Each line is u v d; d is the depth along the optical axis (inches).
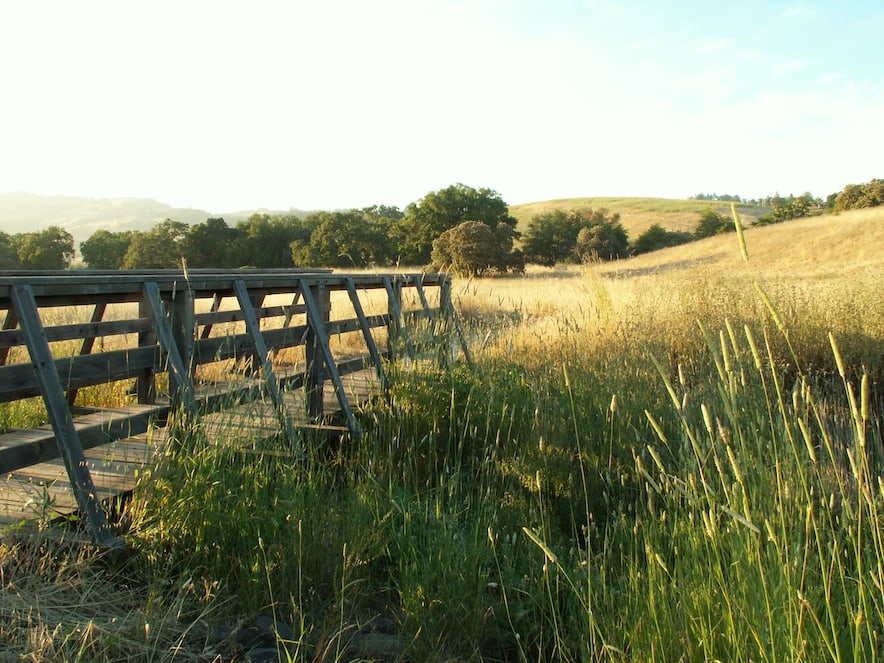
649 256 2155.5
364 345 470.0
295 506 155.3
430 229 2588.6
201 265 3169.3
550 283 1087.0
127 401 250.2
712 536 101.3
